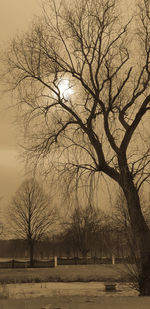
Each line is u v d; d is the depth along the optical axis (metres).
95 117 21.92
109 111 21.77
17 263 56.53
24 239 64.94
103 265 52.06
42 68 22.00
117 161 21.23
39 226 64.38
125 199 21.41
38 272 45.97
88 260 59.72
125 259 21.86
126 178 20.84
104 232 26.94
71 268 51.03
